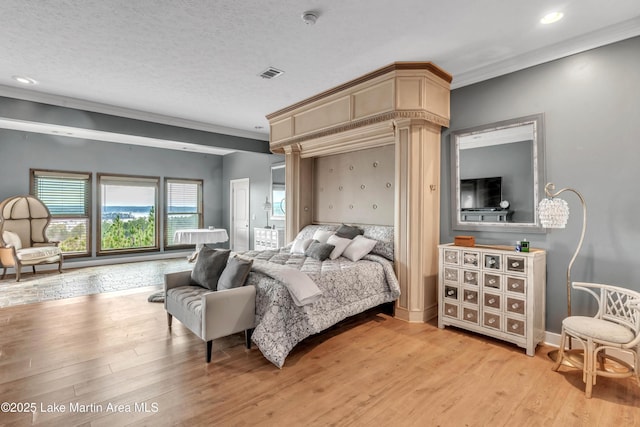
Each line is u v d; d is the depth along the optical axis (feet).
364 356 8.88
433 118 11.14
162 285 16.78
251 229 25.84
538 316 9.18
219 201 29.12
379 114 11.37
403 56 10.36
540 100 9.87
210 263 10.50
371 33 8.98
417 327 10.99
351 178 15.29
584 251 9.07
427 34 9.00
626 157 8.43
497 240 10.78
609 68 8.67
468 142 11.48
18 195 19.66
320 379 7.68
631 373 7.11
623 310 7.76
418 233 11.39
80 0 7.56
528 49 9.77
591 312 8.92
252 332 9.34
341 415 6.36
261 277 9.56
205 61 10.77
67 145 21.48
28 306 13.11
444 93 11.60
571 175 9.29
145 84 12.78
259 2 7.63
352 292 10.43
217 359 8.68
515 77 10.41
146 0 7.57
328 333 10.49
